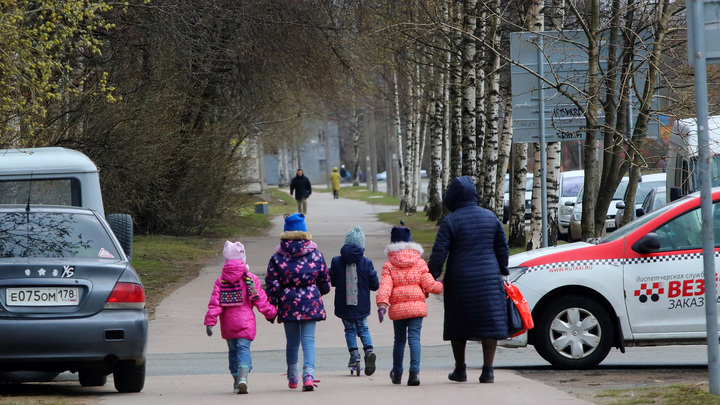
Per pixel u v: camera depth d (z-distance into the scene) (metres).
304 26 79.31
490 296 25.80
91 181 38.84
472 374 29.16
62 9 45.88
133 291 24.34
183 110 83.56
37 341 23.11
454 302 26.08
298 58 81.62
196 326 43.47
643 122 44.78
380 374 30.42
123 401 23.45
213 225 98.50
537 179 63.66
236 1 75.44
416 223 119.19
